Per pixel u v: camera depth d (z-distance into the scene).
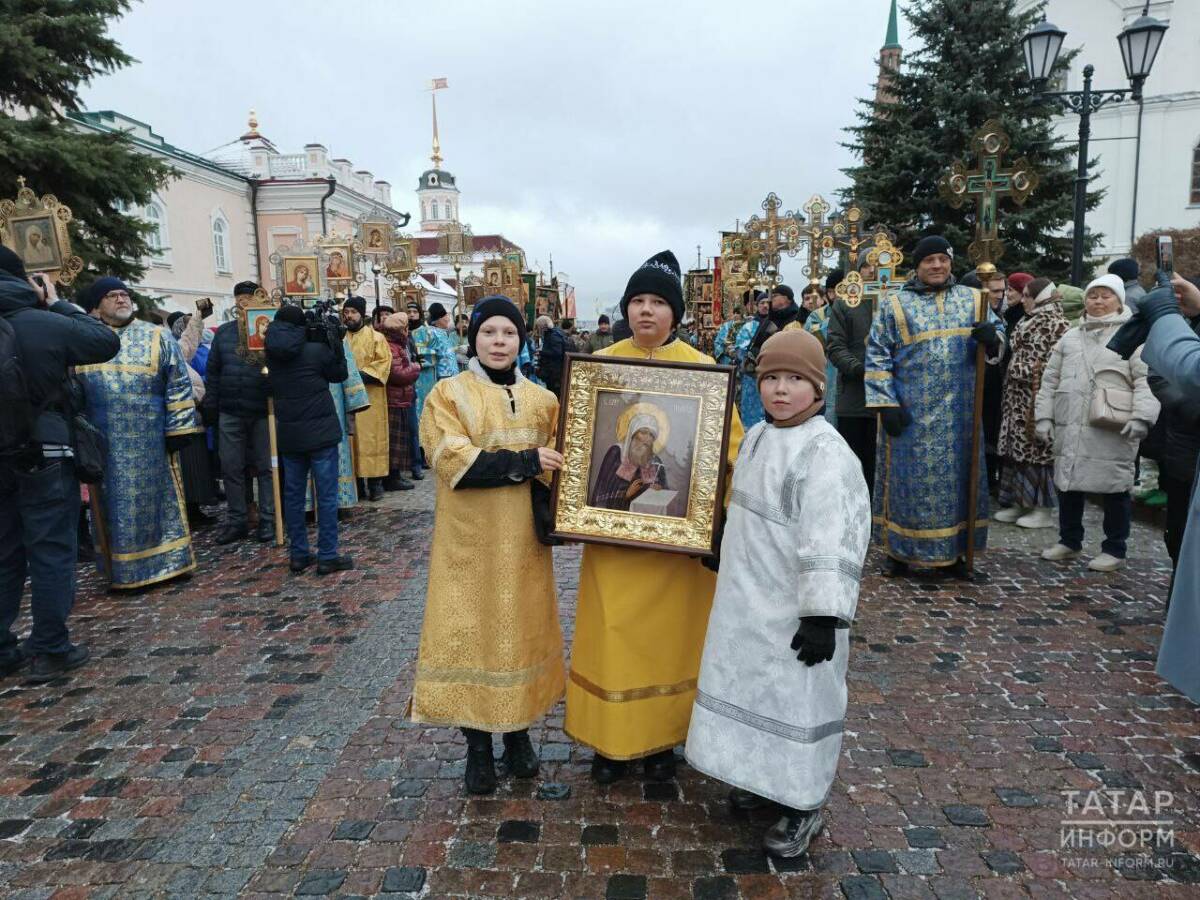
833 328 6.29
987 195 5.04
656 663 2.67
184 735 3.23
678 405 2.61
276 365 5.22
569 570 5.44
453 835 2.54
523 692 2.65
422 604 4.79
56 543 3.79
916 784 2.80
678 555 2.66
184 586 5.22
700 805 2.69
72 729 3.29
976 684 3.58
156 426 5.05
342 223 30.86
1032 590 4.83
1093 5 27.58
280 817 2.66
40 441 3.69
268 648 4.14
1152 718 3.25
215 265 27.19
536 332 12.73
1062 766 2.91
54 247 4.72
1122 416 4.84
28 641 4.14
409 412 8.76
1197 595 2.54
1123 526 5.13
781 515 2.29
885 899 2.24
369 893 2.29
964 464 4.99
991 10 17.66
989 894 2.26
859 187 19.05
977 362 4.89
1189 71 26.97
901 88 18.83
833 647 2.16
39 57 10.57
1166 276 2.73
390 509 7.59
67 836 2.58
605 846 2.48
